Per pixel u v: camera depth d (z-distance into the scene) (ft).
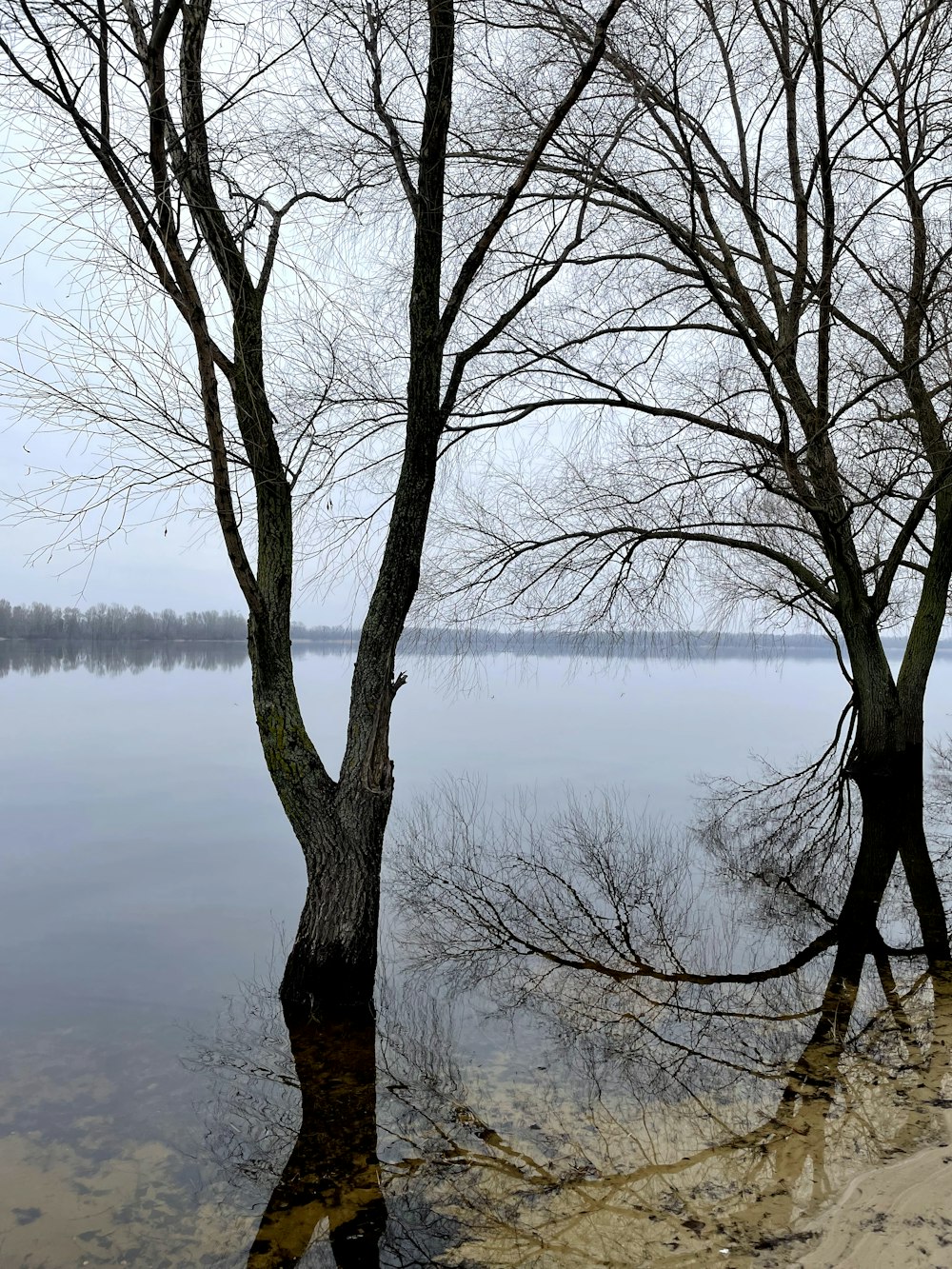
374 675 17.85
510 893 25.34
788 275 34.88
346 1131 12.51
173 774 45.78
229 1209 10.68
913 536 42.27
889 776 39.93
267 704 17.85
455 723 69.82
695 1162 11.22
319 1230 10.20
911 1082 13.15
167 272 14.39
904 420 31.09
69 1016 16.84
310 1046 15.52
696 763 47.91
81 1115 13.15
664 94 25.35
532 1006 17.34
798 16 28.84
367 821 17.53
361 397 22.82
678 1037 15.58
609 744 55.93
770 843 31.12
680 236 29.19
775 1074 13.82
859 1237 9.33
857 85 33.86
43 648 304.09
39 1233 10.19
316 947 17.21
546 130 16.56
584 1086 13.74
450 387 18.48
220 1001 17.63
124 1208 10.72
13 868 27.89
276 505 18.12
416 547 18.08
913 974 18.48
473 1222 10.15
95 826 33.86
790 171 32.55
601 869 27.76
